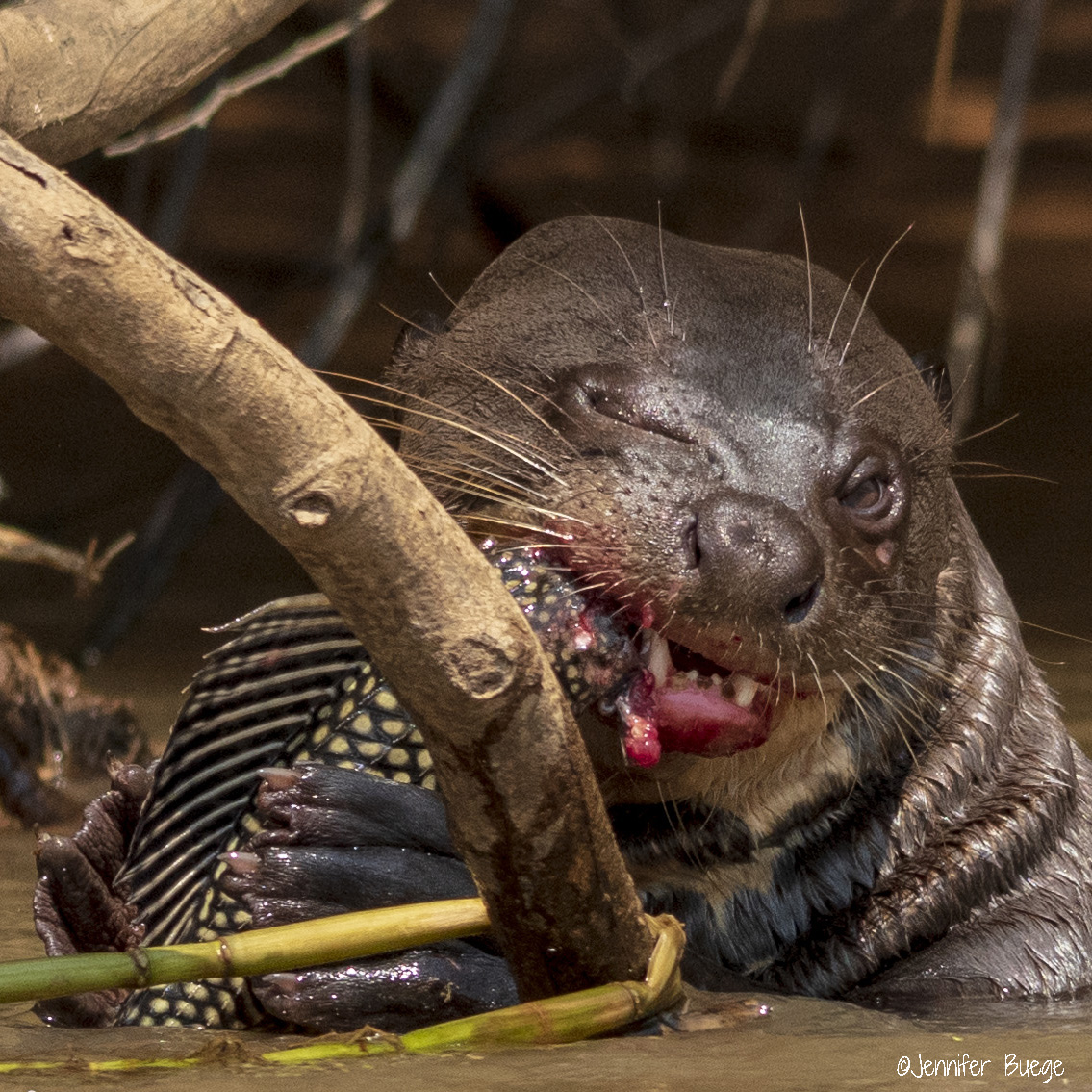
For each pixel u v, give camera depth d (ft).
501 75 78.02
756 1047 20.62
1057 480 71.61
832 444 24.97
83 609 56.95
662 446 24.44
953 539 29.30
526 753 17.94
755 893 26.55
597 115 136.56
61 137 20.29
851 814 26.94
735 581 22.24
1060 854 27.76
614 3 68.90
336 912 21.59
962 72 165.07
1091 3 199.21
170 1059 19.63
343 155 140.46
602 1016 20.12
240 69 99.66
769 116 126.72
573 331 26.37
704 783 25.57
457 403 27.12
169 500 51.29
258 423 15.75
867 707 26.50
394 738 22.72
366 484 16.22
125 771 24.40
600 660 20.72
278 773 21.93
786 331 26.09
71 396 83.41
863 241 115.14
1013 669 28.94
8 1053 20.79
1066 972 26.35
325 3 65.46
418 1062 19.35
